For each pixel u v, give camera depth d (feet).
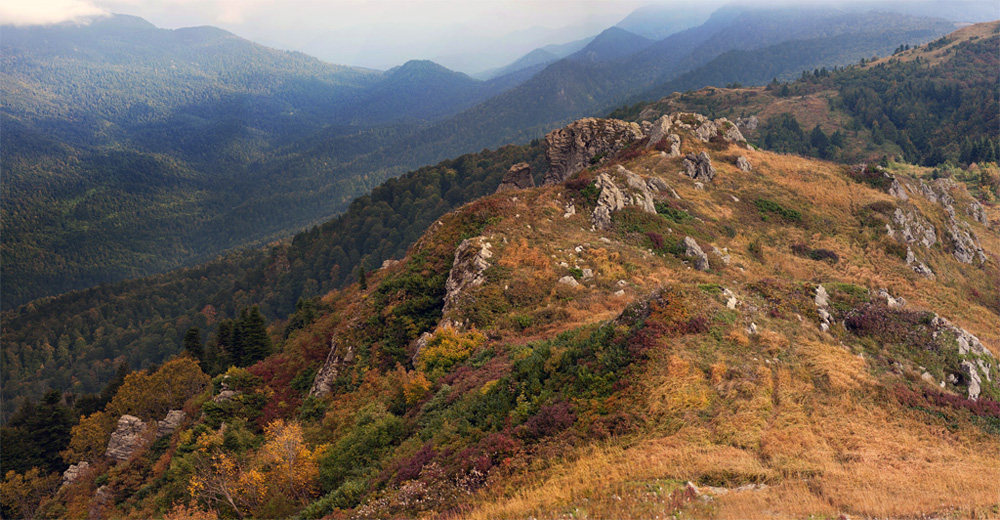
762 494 43.91
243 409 142.51
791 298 85.05
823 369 65.62
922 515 40.91
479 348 97.19
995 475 48.73
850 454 51.70
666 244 158.81
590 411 58.75
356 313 155.74
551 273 124.47
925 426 58.59
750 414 56.59
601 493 45.75
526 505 46.55
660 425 55.11
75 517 138.21
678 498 43.29
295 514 72.59
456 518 48.85
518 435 59.36
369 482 66.28
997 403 68.44
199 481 89.66
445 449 63.21
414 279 140.77
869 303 85.97
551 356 73.15
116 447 174.50
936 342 76.84
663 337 67.21
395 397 93.35
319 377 141.69
